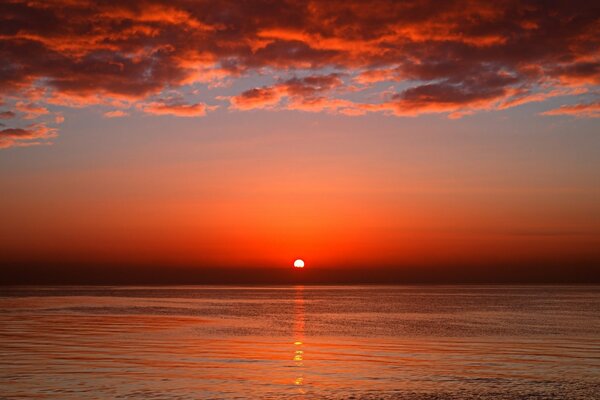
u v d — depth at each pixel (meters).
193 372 27.58
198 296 178.38
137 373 27.17
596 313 80.44
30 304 107.31
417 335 46.16
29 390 23.52
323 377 26.58
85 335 44.50
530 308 96.06
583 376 27.11
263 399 22.52
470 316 73.31
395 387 24.62
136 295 186.50
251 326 55.16
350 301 132.50
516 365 30.16
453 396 23.14
